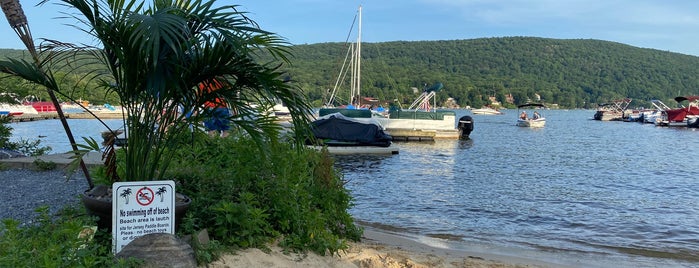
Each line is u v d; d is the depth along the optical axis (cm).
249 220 550
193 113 547
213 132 779
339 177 785
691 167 2536
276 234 588
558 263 811
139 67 487
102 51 500
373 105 7381
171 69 488
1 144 1450
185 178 632
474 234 1019
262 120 564
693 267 823
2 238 431
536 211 1293
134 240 455
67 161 1223
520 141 4466
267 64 520
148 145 523
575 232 1071
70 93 561
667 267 817
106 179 572
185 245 471
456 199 1444
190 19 486
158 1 509
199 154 689
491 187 1720
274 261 534
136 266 436
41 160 1206
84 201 506
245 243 545
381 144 2989
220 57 494
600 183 1906
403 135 4119
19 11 492
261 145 556
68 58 501
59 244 433
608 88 19862
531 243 961
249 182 630
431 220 1143
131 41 471
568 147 3838
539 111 18050
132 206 461
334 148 2823
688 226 1148
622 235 1053
